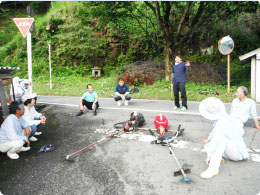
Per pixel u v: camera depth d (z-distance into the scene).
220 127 2.91
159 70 13.81
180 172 2.88
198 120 5.56
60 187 2.74
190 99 8.70
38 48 18.09
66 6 18.94
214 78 12.27
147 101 8.81
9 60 17.97
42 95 11.78
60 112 7.15
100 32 17.22
